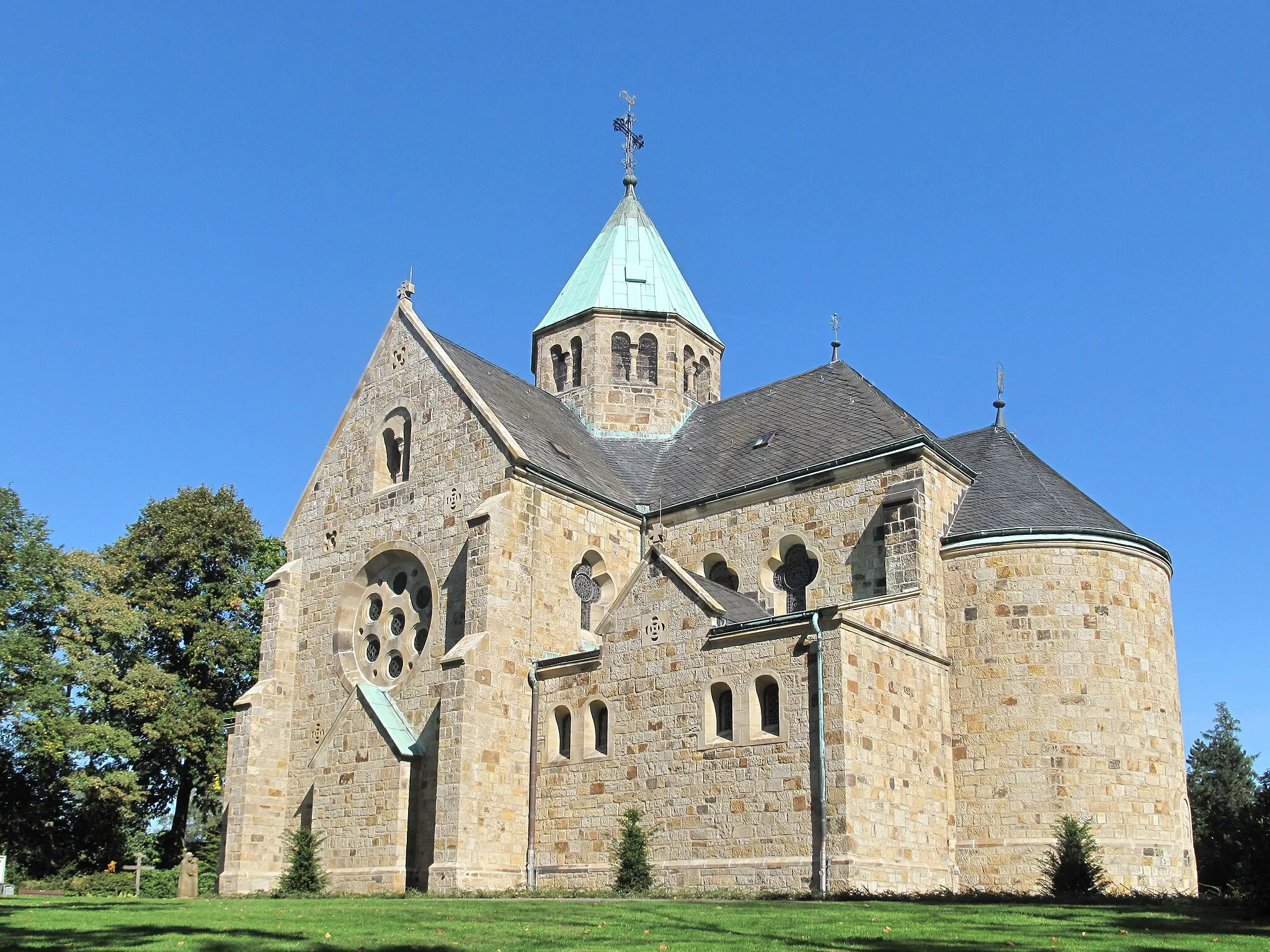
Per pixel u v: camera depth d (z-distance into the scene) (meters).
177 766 63.75
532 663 42.94
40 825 62.94
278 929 24.77
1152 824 38.34
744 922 24.89
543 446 48.19
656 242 61.59
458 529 45.72
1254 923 24.81
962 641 40.00
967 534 40.66
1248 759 78.44
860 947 20.70
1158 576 41.69
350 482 50.66
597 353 57.12
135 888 56.31
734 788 36.00
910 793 36.41
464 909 29.66
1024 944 21.08
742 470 47.72
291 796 48.25
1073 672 38.78
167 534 66.00
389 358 50.97
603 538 47.19
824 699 34.62
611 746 39.59
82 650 60.50
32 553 60.59
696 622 38.34
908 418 44.28
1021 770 38.16
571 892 36.75
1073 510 41.25
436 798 40.62
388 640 47.38
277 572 50.91
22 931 24.81
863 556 41.47
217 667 64.19
